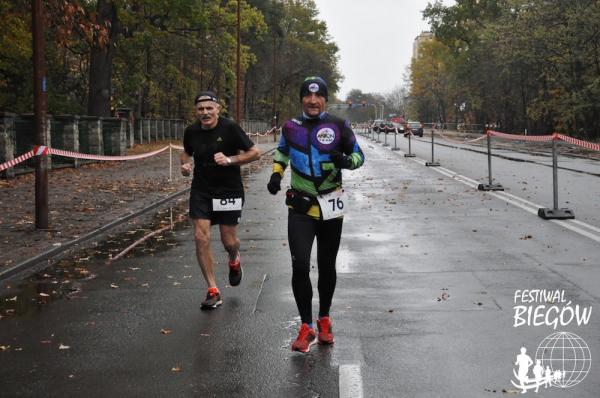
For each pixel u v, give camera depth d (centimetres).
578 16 4528
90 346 537
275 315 621
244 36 7212
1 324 603
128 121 4247
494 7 7112
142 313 634
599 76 4628
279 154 539
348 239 1028
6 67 3575
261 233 1104
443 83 10281
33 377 470
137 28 3988
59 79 4459
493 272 784
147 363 495
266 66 8681
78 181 2058
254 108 9956
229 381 457
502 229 1109
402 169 2570
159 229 1175
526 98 6744
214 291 649
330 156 525
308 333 523
